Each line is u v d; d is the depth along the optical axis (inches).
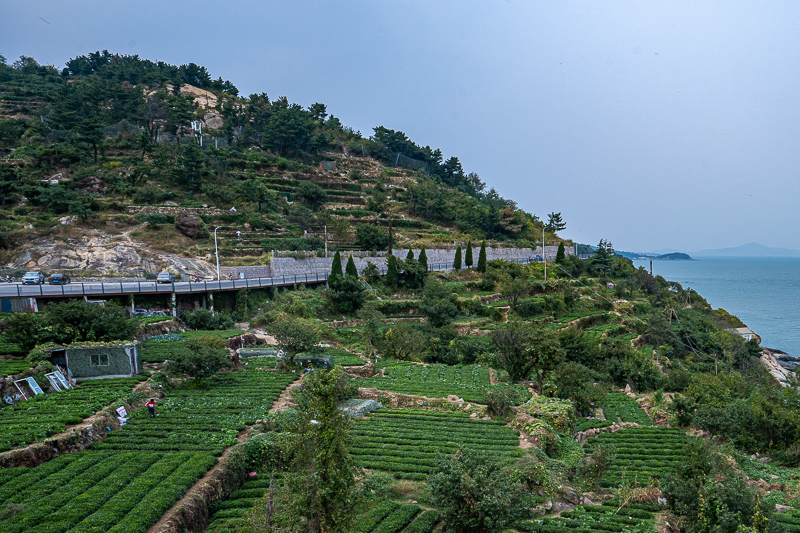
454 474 1125.7
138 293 2701.8
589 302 4485.7
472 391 2202.3
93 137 4665.4
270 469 1434.5
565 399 2177.7
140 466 1277.1
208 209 4416.8
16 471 1168.8
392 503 1301.7
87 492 1129.4
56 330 1942.7
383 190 6328.7
